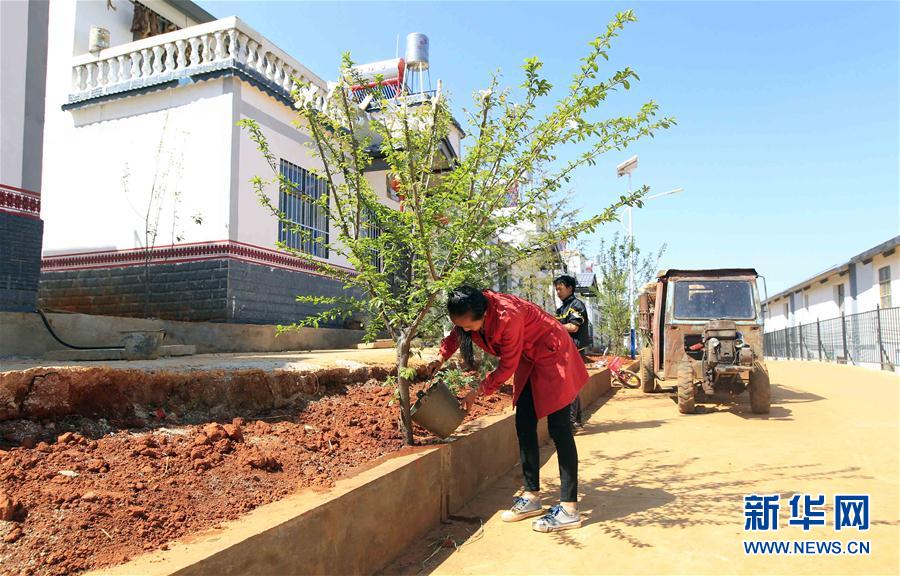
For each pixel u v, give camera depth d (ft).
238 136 31.04
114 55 33.73
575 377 12.53
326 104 13.83
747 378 27.48
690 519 12.25
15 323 20.15
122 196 32.78
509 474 16.74
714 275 30.55
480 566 10.30
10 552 6.61
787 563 10.07
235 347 29.30
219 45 31.48
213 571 6.78
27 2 21.50
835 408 28.12
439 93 13.53
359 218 14.49
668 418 25.76
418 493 11.78
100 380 10.82
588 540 11.32
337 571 9.00
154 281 31.53
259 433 12.19
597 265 62.18
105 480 8.66
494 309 12.10
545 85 12.60
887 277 62.75
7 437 9.35
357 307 14.78
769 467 16.29
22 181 21.01
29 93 21.43
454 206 14.14
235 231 30.58
